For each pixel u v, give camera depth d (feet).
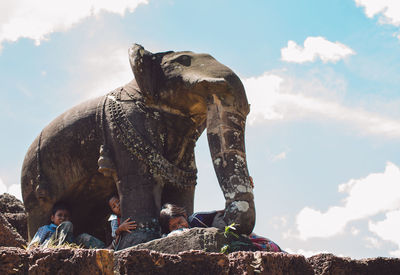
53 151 23.38
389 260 20.27
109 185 23.31
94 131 22.48
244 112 21.04
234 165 20.04
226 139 20.31
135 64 21.53
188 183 22.29
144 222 20.72
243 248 18.52
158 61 22.21
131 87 22.67
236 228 19.13
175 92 21.70
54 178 23.45
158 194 21.33
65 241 20.88
